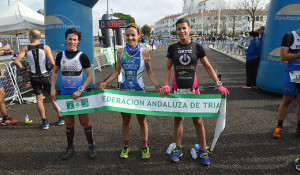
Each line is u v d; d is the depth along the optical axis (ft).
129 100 8.86
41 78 12.62
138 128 12.75
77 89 9.02
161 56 63.87
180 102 8.64
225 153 9.63
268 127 12.33
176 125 9.00
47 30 20.61
